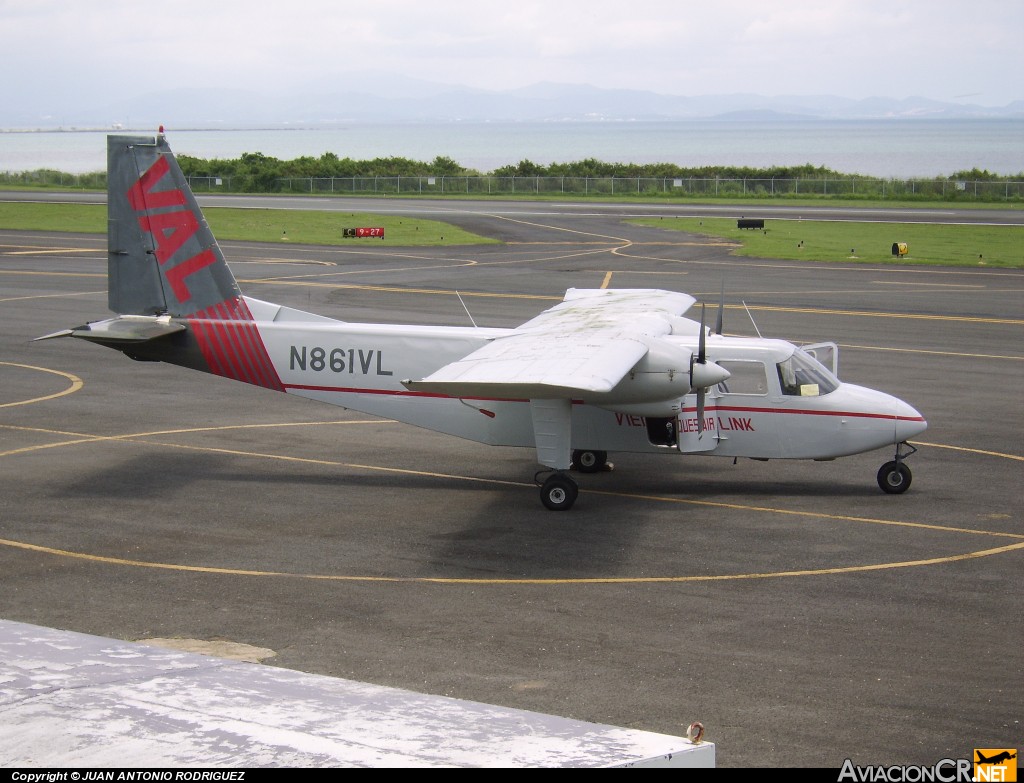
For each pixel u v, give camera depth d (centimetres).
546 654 1265
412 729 631
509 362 1733
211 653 1258
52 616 1376
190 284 2162
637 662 1242
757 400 2017
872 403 1991
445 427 2089
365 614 1395
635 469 2209
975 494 2009
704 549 1683
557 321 2175
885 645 1299
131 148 2117
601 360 1727
